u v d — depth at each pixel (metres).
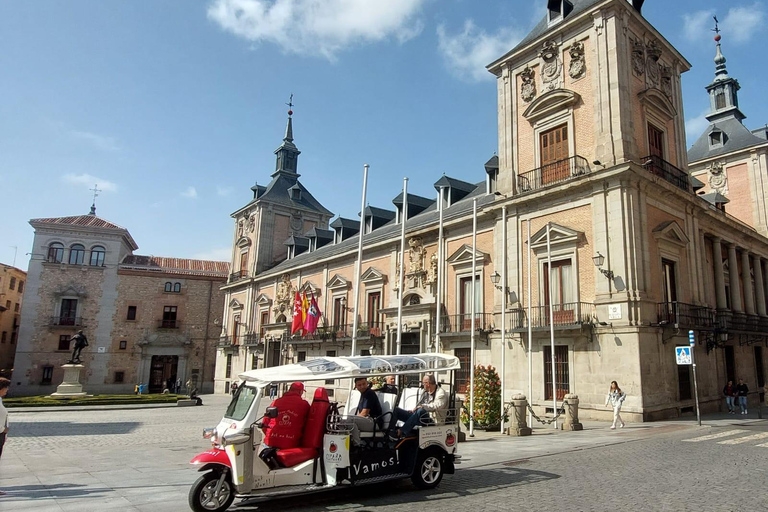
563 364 20.22
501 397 16.02
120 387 49.16
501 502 7.19
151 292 51.94
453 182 30.86
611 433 14.77
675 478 8.52
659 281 19.86
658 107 22.23
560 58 22.86
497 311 23.16
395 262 30.39
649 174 19.83
